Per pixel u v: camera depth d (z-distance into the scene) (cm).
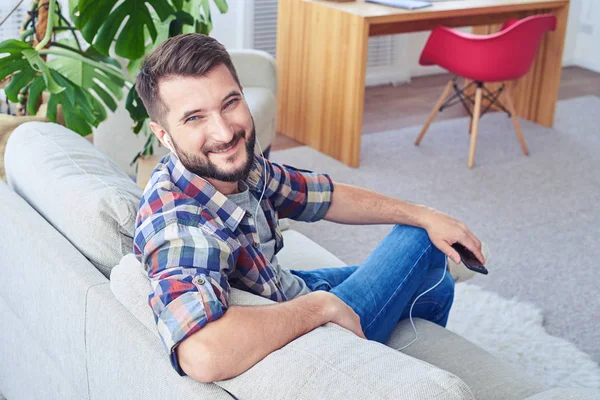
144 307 133
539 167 405
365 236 326
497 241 324
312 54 413
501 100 487
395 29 407
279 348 123
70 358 152
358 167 398
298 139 438
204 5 277
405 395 105
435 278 185
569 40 596
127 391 134
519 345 250
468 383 159
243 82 358
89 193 156
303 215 179
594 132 459
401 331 178
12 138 192
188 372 120
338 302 135
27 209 169
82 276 146
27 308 167
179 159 137
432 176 389
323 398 109
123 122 341
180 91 130
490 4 412
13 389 195
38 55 238
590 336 261
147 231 130
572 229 338
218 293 124
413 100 512
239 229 145
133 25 250
